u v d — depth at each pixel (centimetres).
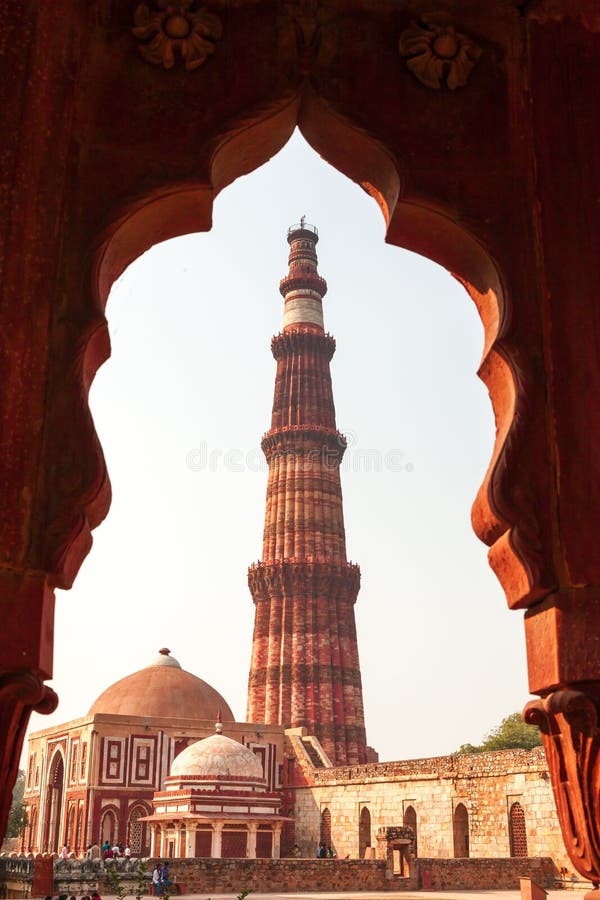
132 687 5488
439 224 470
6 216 416
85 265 426
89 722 4944
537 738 6831
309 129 500
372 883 3525
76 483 390
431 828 4256
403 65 483
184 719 5162
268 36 477
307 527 6719
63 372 408
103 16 471
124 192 441
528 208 466
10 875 3172
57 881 2942
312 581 6544
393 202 482
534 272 454
